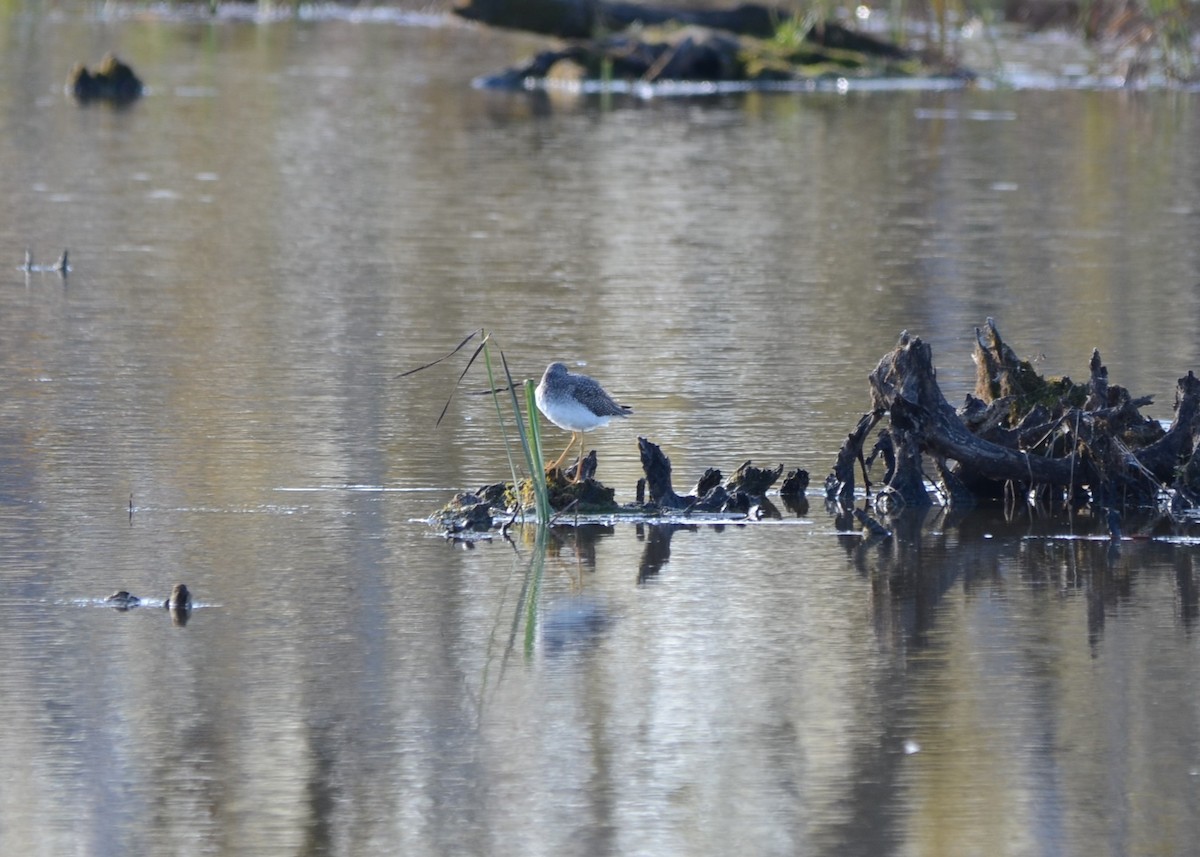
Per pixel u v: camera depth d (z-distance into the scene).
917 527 14.02
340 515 13.99
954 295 22.80
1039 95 45.44
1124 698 10.69
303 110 41.25
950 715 10.48
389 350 19.64
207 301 22.16
